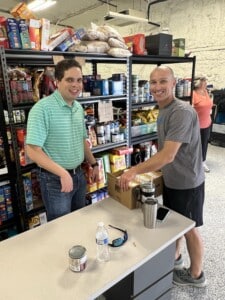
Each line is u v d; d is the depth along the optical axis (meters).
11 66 2.02
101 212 1.44
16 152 1.90
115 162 2.64
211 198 3.18
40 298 0.89
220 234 2.46
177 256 1.89
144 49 2.72
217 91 5.23
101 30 2.34
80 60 2.11
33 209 2.14
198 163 1.58
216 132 5.33
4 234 2.11
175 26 6.17
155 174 1.69
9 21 1.69
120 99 2.61
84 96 2.26
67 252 1.12
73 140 1.70
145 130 2.97
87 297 0.89
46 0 5.56
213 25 5.46
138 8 6.78
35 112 1.52
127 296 1.20
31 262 1.06
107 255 1.08
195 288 1.83
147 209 1.25
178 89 3.36
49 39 1.93
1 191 1.99
